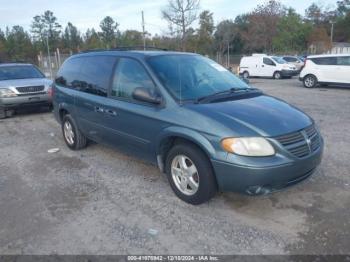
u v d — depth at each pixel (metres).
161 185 4.65
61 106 6.31
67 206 4.15
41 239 3.47
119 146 5.05
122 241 3.39
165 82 4.25
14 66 11.17
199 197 3.87
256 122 3.61
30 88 9.87
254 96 4.49
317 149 3.88
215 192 3.87
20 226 3.73
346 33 77.38
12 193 4.57
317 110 9.91
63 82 6.39
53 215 3.94
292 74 24.25
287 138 3.57
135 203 4.16
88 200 4.29
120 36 67.88
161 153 4.27
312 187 4.39
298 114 4.07
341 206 3.90
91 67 5.56
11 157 6.19
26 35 66.81
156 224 3.67
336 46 64.81
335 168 5.04
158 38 51.59
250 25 49.66
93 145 6.64
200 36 47.59
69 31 82.69
